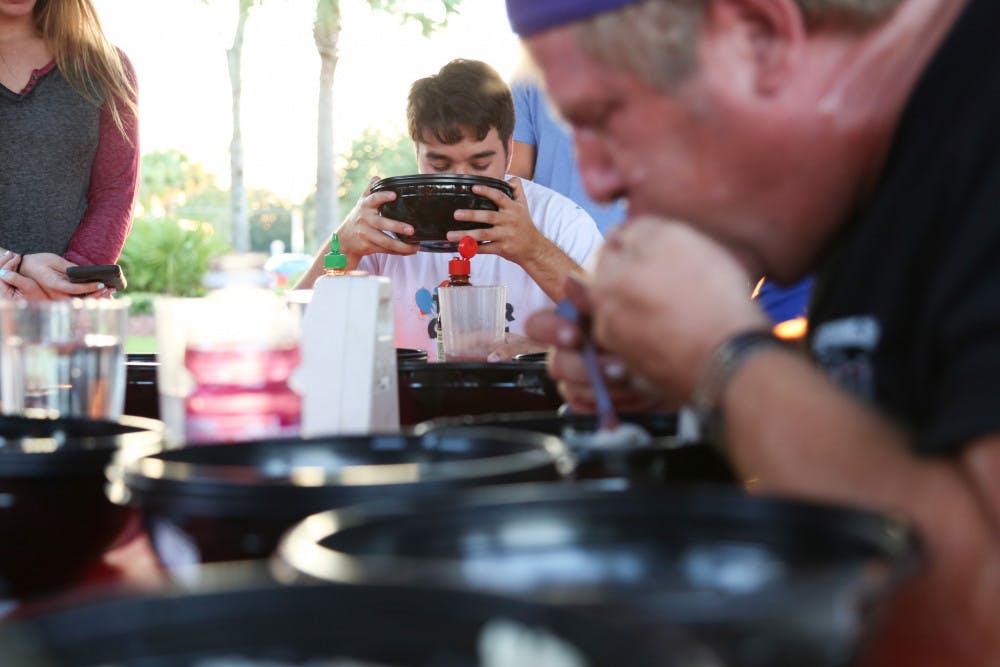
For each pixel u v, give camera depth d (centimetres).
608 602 42
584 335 118
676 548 58
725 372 79
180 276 1658
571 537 58
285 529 66
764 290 232
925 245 81
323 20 1580
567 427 102
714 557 57
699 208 90
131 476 73
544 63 91
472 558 56
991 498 67
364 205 258
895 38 87
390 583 43
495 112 294
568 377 121
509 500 58
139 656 42
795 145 87
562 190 341
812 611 42
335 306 115
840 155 88
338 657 42
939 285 74
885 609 48
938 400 73
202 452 84
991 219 73
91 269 239
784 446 75
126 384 159
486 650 40
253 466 85
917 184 83
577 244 308
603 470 83
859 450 73
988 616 69
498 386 145
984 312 69
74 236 287
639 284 83
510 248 253
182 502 68
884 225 86
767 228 91
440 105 290
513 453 82
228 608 43
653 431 106
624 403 120
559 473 77
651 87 87
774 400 76
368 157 3016
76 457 82
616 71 87
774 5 84
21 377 121
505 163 305
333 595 43
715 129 87
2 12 272
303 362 115
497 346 211
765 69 86
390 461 87
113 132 291
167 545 72
